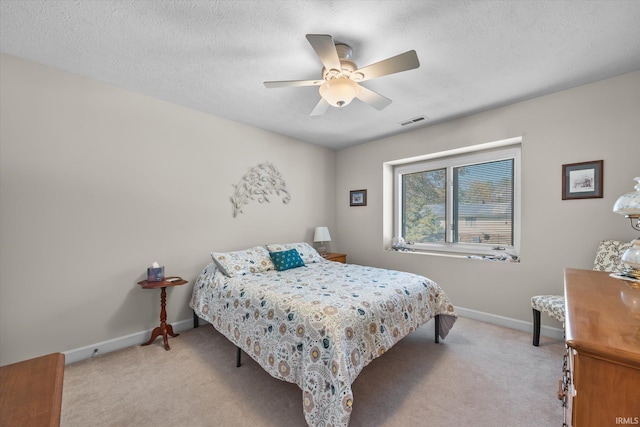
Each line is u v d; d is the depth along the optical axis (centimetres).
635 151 212
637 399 58
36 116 201
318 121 318
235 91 244
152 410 160
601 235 226
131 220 245
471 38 170
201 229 290
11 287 192
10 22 156
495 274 286
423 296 226
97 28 162
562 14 149
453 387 180
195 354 227
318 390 140
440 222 360
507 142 286
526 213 264
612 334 68
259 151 343
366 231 405
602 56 190
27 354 197
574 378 67
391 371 199
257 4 143
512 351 227
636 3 140
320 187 420
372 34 166
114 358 219
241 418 154
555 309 211
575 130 237
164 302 244
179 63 200
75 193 217
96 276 226
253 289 209
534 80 224
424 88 237
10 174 192
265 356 176
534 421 149
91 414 156
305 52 185
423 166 372
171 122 268
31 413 67
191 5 143
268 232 353
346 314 160
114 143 235
